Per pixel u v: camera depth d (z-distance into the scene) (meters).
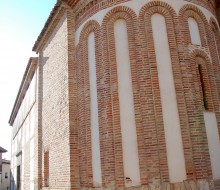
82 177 10.57
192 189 8.72
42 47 16.72
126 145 9.42
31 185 17.64
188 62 10.02
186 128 9.27
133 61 10.07
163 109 9.45
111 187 9.26
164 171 8.83
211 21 11.42
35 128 17.02
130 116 9.65
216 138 9.77
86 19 11.68
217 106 10.26
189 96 9.59
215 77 10.67
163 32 10.24
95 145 10.26
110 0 10.97
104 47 10.64
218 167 9.45
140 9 10.46
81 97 11.23
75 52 12.20
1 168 49.75
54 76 13.87
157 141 9.12
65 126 11.59
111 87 10.13
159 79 9.75
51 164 13.22
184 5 10.67
